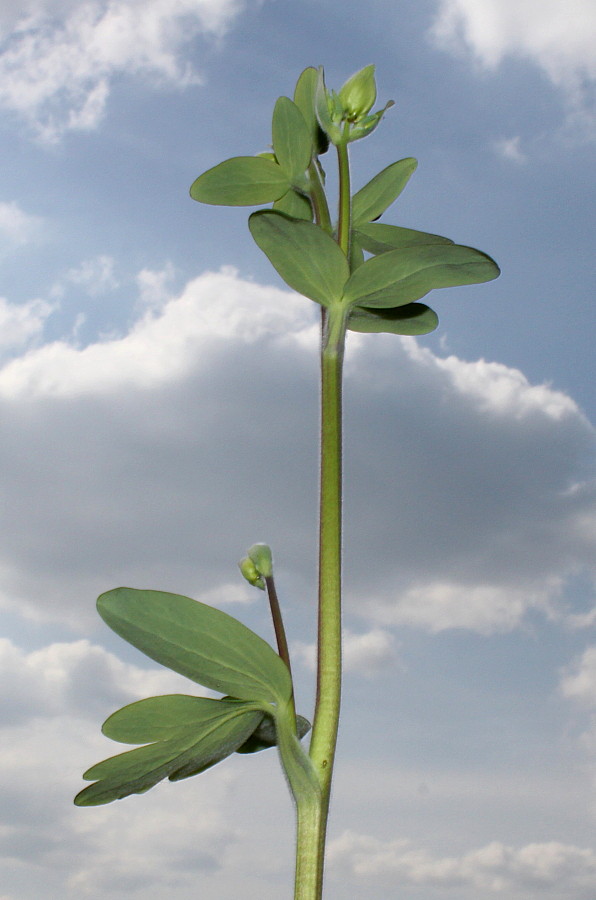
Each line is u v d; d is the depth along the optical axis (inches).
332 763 15.3
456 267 16.1
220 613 15.3
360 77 16.8
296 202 17.9
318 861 15.0
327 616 15.6
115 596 15.2
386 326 18.1
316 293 16.6
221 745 15.9
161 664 15.4
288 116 16.7
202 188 17.1
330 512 16.0
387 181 18.2
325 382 16.5
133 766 15.6
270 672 15.4
